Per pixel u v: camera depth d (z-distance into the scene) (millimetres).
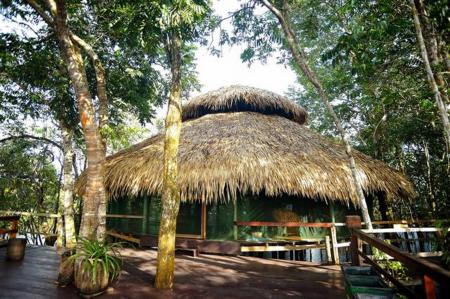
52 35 7039
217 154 6305
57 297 3457
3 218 6160
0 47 6434
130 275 4457
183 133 7820
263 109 9148
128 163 6887
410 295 2330
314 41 9812
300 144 7129
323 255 6945
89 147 4312
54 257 5594
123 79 8023
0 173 10906
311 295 3740
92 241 3887
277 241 6605
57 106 8070
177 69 4336
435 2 3863
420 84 6578
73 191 8469
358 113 9859
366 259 3994
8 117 9031
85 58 7262
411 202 8766
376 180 6531
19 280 4062
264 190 6359
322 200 6758
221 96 9086
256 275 4688
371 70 6219
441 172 7719
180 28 4285
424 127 7500
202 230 6723
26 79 7316
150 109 9023
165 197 4012
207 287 4004
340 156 6898
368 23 5570
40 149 11484
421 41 4125
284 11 5883
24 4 5926
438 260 4891
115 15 6426
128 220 7875
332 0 6328
